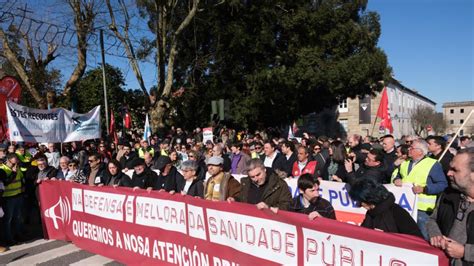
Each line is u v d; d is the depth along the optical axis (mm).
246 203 4312
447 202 2924
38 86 18859
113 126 15102
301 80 24047
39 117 10055
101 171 7074
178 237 4770
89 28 16656
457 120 85125
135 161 6660
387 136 6930
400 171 5242
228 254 4227
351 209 5746
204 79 26938
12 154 6934
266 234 3869
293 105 26625
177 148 12875
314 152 8102
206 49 26969
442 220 2932
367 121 42438
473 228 2619
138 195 5242
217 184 5258
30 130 9789
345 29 24703
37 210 8375
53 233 6844
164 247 4941
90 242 6070
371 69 24578
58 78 23078
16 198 6852
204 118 27375
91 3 16703
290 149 7934
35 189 7750
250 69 26453
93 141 15383
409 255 2875
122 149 11953
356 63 24156
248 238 4027
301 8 24812
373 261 3082
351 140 8992
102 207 5789
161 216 4961
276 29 25906
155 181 6590
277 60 25375
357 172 6246
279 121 29062
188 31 25250
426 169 4699
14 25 16281
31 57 17031
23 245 6652
